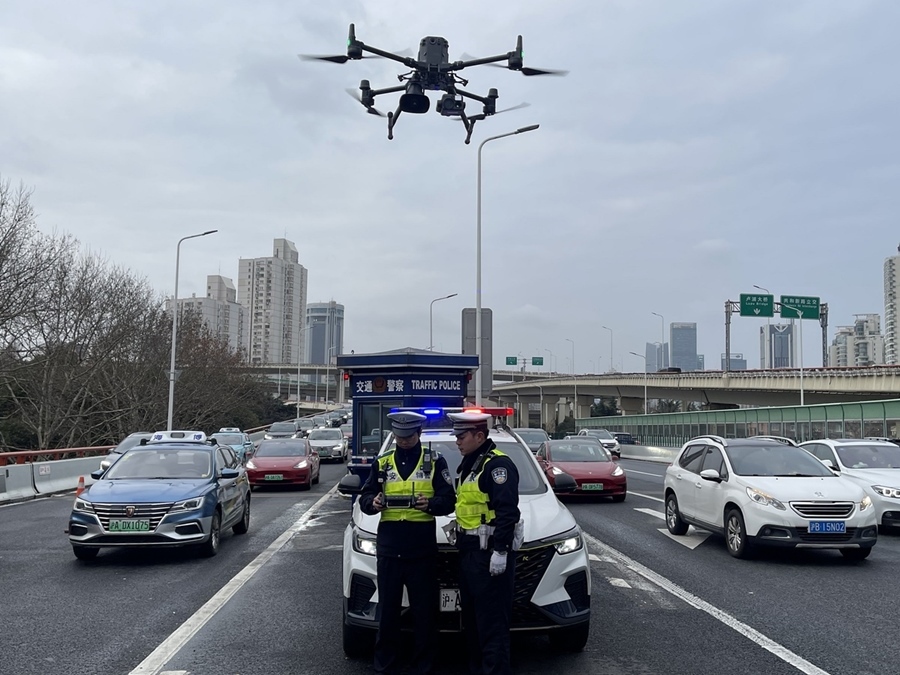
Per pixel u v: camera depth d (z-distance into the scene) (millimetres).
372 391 16484
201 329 63000
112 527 9984
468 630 5469
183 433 17984
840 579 9312
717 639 6668
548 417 129500
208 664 5977
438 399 16422
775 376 54000
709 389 65125
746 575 9523
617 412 132375
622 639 6676
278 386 116812
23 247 35000
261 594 8445
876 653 6242
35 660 6062
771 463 11312
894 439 26469
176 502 10266
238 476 12883
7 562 10469
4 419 46094
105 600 8172
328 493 21359
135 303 47344
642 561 10477
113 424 52531
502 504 5164
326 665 5965
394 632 5531
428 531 5535
